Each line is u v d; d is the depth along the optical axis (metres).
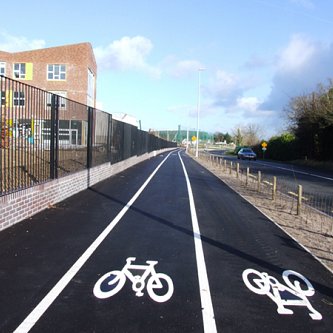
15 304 4.70
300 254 7.31
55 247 7.00
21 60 44.44
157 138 60.31
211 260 6.72
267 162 46.69
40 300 4.84
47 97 10.19
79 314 4.51
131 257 6.68
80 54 44.22
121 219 9.59
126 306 4.78
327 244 8.19
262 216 10.91
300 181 22.70
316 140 42.75
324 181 23.02
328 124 39.72
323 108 40.09
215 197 14.20
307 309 4.94
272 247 7.71
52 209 10.20
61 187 11.36
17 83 8.49
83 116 14.10
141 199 12.77
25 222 8.61
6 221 7.90
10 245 6.95
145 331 4.18
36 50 44.28
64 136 12.09
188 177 21.58
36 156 9.78
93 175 15.47
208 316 4.61
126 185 16.19
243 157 52.84
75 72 44.22
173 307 4.81
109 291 5.21
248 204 12.96
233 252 7.26
